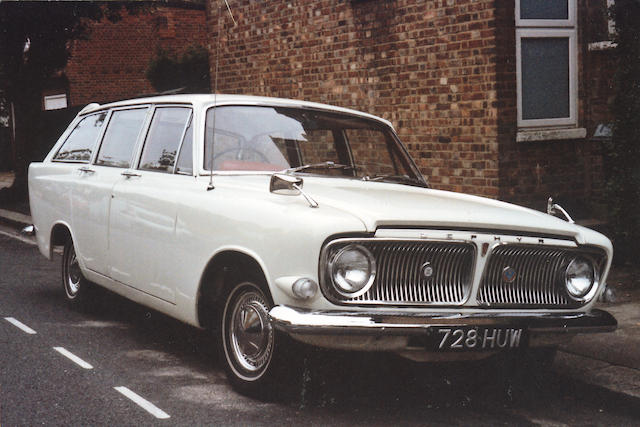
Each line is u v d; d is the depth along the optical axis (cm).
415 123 967
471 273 450
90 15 1725
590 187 914
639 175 781
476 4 874
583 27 910
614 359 548
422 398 498
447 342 432
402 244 437
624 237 819
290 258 436
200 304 514
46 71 1803
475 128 888
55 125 1961
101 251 638
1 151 2669
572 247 475
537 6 886
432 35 931
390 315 422
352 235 429
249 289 477
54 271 944
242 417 451
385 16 995
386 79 1002
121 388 502
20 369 540
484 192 883
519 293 468
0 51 1752
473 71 885
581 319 468
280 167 552
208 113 559
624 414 483
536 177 888
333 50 1086
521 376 538
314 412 463
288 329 420
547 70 901
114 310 727
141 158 607
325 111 602
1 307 739
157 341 620
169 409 463
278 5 1184
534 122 892
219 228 488
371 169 583
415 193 525
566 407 494
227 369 498
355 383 521
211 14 1342
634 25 762
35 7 1672
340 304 429
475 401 497
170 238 536
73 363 557
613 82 786
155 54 2323
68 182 699
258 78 1241
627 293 732
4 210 1589
